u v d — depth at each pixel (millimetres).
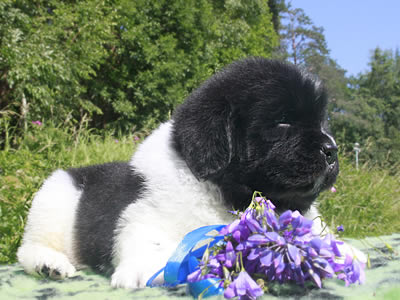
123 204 579
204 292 450
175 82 3004
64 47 2348
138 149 640
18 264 725
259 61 591
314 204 659
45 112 2111
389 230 1349
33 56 1881
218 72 606
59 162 1327
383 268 581
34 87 1876
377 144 7953
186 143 541
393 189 1736
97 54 2471
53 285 564
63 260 624
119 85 3037
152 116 2955
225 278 451
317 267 473
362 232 1227
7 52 1810
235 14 4633
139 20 2943
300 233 470
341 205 1338
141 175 587
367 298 447
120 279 509
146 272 502
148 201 554
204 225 541
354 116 8102
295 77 559
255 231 462
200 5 3314
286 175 533
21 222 876
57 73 2021
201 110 547
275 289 469
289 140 535
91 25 2451
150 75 2863
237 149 546
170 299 459
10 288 556
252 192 550
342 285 490
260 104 542
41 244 676
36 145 1522
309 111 548
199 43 3227
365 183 1588
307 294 460
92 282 564
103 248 592
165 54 2973
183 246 481
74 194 691
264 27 5184
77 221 653
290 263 461
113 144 1651
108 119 3047
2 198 974
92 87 2826
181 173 552
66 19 2326
